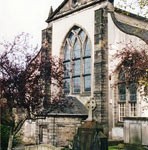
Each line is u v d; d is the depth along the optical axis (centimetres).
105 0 2984
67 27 3375
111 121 2836
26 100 1767
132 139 2172
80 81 3167
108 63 2884
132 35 2703
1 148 2312
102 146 1817
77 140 1994
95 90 2888
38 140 2911
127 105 2756
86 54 3166
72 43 3338
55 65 1867
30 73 1748
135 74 2180
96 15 2973
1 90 1692
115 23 2870
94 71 2923
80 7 3228
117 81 2762
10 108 1750
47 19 3628
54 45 3522
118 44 2814
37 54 1830
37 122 2941
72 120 2822
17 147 2514
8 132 2336
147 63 2092
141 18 3444
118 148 2358
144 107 2523
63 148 2398
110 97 2855
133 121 2178
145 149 2048
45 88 1834
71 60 3312
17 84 1716
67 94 3312
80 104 3048
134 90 2723
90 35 3088
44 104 1855
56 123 2758
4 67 1692
